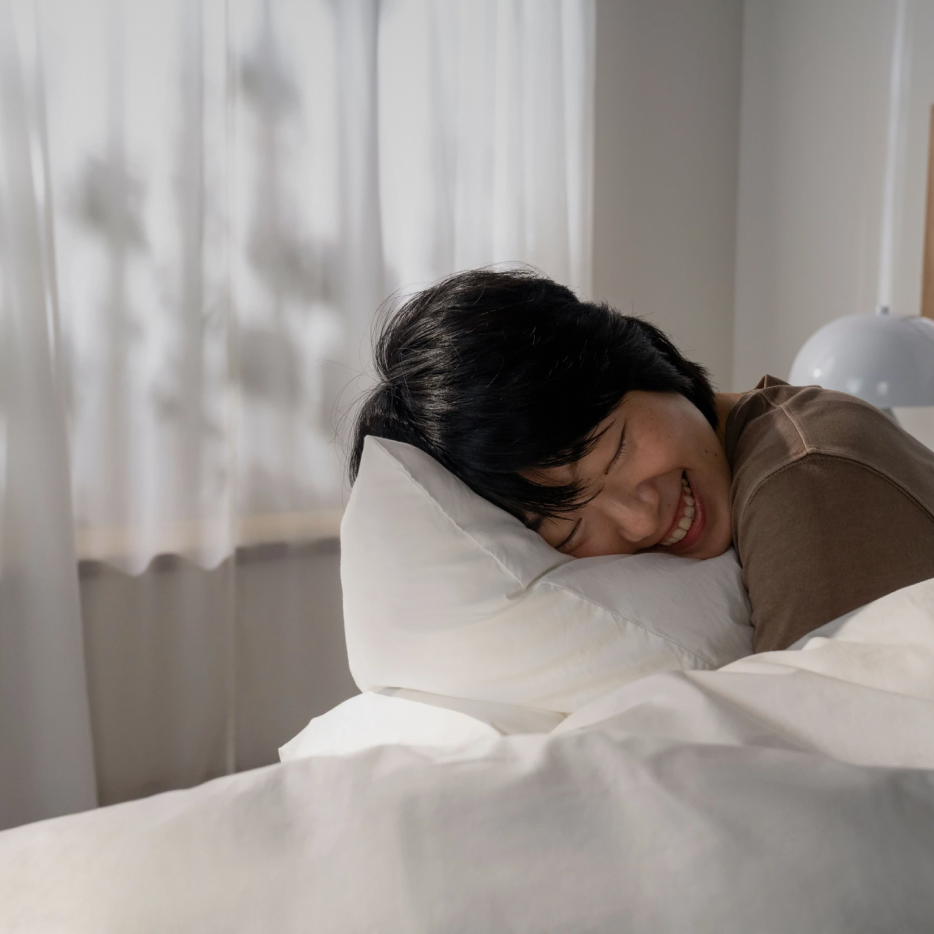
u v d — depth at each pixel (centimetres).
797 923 32
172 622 192
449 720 70
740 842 35
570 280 238
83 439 183
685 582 71
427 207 216
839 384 182
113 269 181
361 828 39
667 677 52
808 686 48
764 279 271
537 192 233
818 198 252
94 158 178
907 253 229
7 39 165
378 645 76
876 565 64
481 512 75
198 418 189
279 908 36
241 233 196
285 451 202
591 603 70
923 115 222
